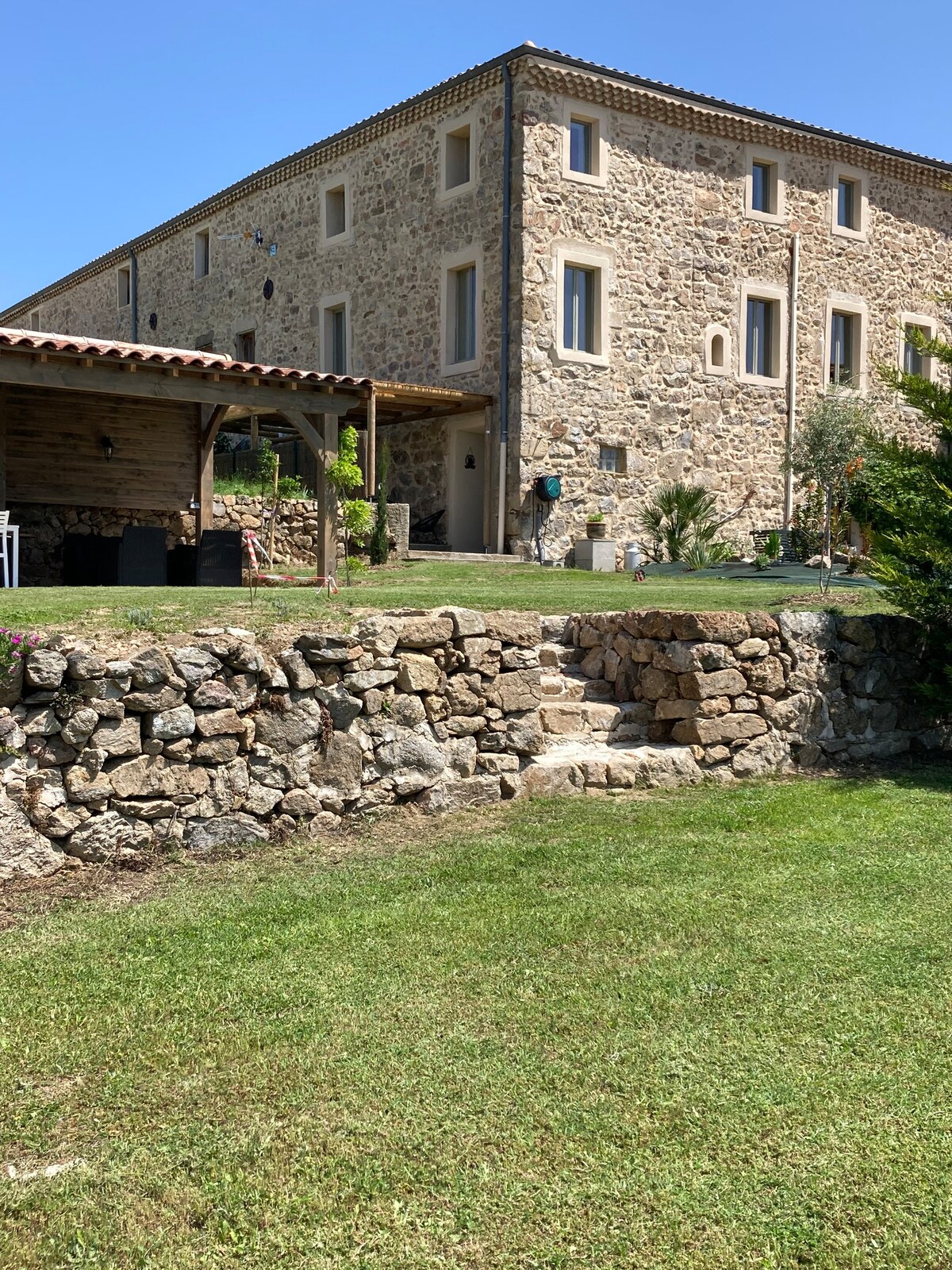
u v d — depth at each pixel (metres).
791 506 20.56
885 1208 2.77
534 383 17.31
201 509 15.67
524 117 16.95
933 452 8.91
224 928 4.48
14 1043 3.53
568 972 4.12
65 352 11.00
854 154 20.94
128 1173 2.89
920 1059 3.50
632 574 15.59
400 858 5.43
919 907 4.89
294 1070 3.39
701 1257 2.60
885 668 8.26
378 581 13.30
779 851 5.68
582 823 6.08
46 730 4.99
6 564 10.84
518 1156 2.98
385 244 19.89
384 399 17.44
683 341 19.09
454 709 6.36
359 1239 2.66
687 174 18.98
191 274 26.05
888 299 21.95
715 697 7.27
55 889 4.86
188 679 5.36
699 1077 3.37
